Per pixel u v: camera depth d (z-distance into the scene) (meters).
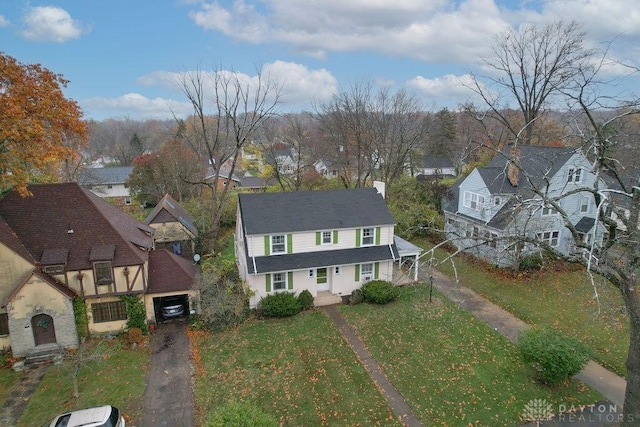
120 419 15.50
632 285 12.70
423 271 31.58
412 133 47.12
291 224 26.31
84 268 21.86
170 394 17.80
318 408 16.66
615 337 21.44
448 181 48.44
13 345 20.52
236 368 19.61
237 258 31.30
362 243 27.95
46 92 20.92
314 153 60.47
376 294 26.08
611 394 17.19
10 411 16.75
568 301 25.84
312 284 27.11
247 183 74.50
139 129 148.38
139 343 22.08
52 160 21.97
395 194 43.34
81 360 18.09
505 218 26.20
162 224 36.41
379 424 15.72
